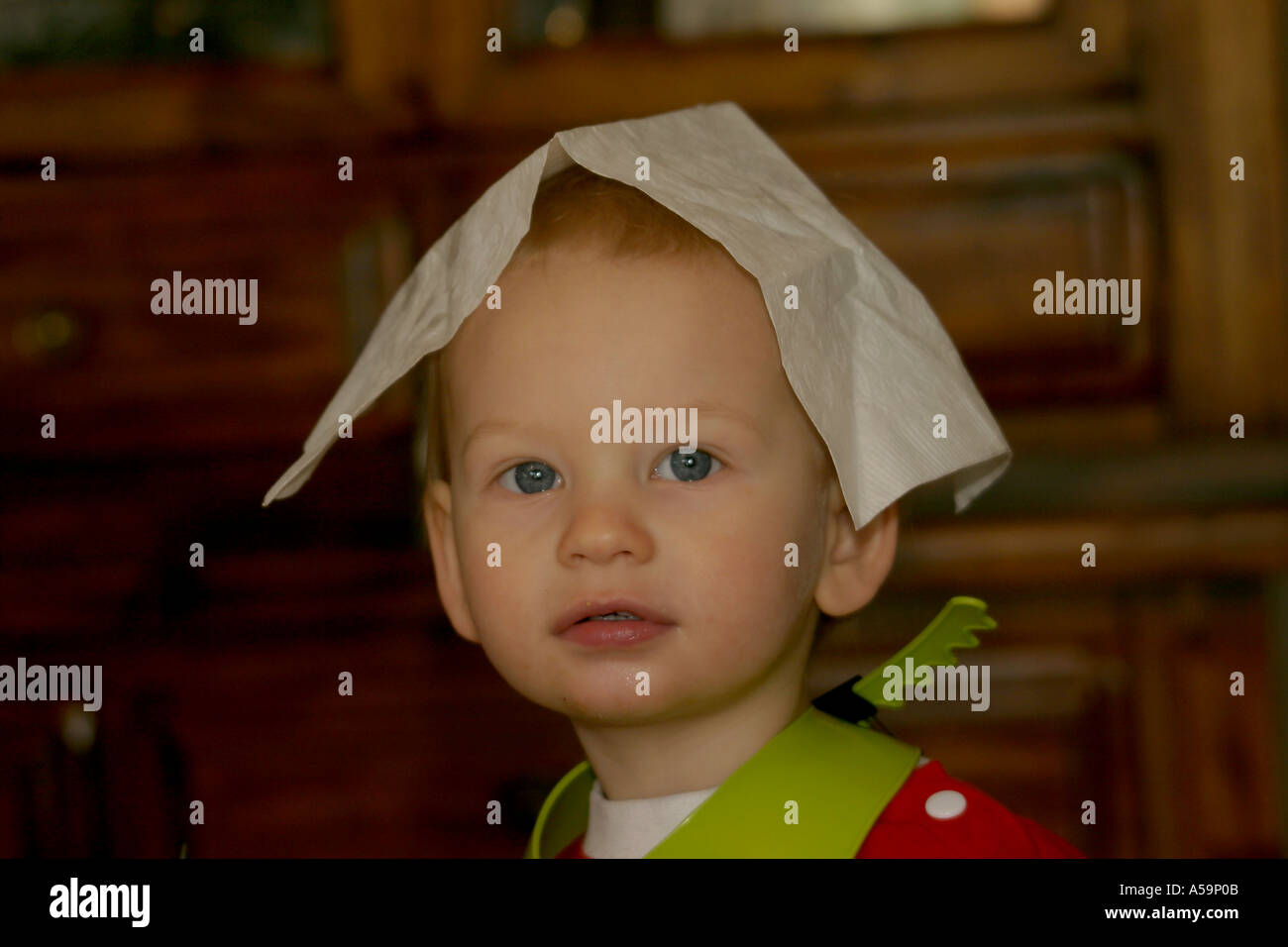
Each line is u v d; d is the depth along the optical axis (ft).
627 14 3.84
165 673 3.76
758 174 1.92
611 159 1.81
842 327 1.77
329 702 3.75
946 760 3.70
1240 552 3.41
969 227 3.73
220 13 3.91
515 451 1.77
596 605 1.71
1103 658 3.66
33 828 3.75
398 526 3.81
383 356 1.92
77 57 3.93
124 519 3.85
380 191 3.86
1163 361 3.71
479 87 3.88
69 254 3.90
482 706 3.74
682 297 1.77
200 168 3.90
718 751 1.86
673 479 1.75
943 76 3.75
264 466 3.88
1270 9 3.64
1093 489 3.46
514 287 1.83
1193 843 3.62
